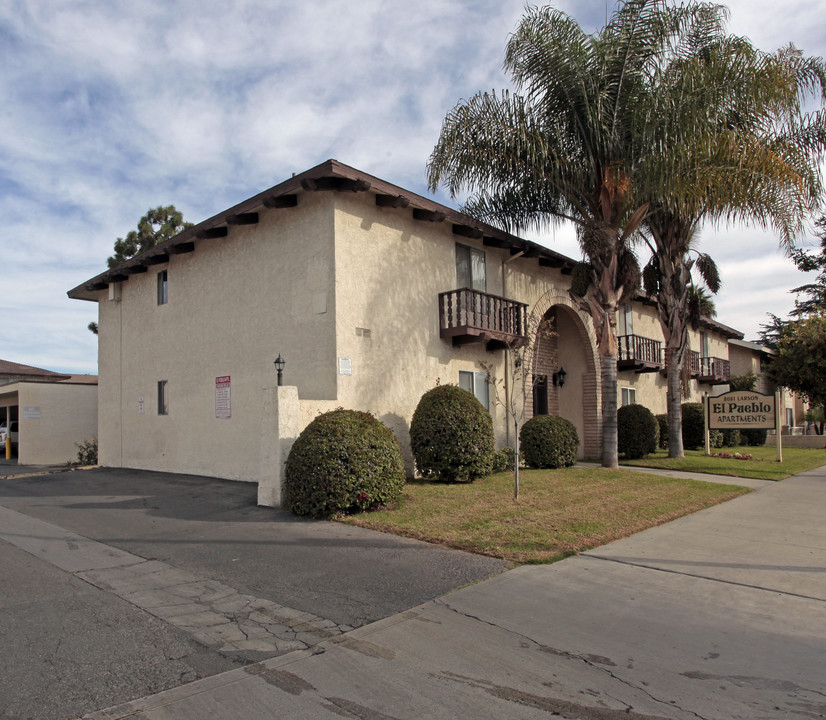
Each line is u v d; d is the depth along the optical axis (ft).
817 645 14.14
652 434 57.52
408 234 41.11
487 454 37.58
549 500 31.01
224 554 22.40
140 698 11.75
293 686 12.28
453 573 19.61
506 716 11.14
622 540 23.84
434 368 42.27
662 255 53.01
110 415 56.03
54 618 16.03
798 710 11.25
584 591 17.89
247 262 41.88
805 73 41.70
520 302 47.93
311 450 28.02
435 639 14.56
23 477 49.49
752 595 17.56
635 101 39.78
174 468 47.60
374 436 29.07
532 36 39.99
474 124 41.06
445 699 11.77
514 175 42.86
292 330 38.29
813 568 20.16
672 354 53.83
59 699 11.68
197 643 14.40
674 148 37.88
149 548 23.50
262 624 15.60
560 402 60.54
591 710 11.34
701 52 41.55
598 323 45.19
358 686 12.29
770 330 136.26
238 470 41.57
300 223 38.27
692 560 21.07
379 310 38.55
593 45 39.78
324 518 27.68
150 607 16.89
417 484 36.37
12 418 85.46
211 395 44.21
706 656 13.58
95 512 31.27
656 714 11.19
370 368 37.65
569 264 53.93
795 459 55.98
